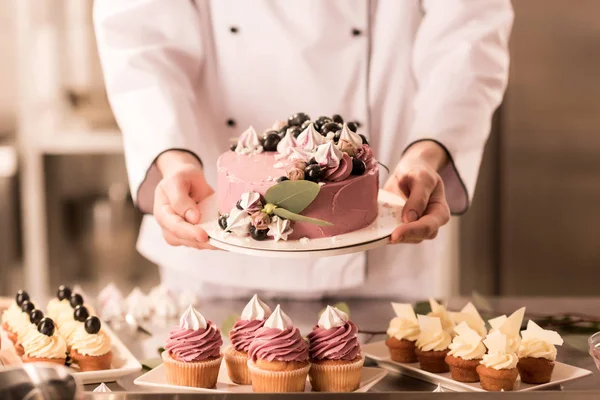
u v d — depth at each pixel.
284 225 1.31
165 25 1.83
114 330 1.60
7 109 3.30
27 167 2.96
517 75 2.93
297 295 1.92
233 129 1.90
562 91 2.93
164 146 1.67
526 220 3.03
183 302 1.76
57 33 2.90
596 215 3.01
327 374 1.29
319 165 1.36
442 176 1.76
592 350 1.21
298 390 1.28
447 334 1.38
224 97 1.89
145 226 1.98
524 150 2.98
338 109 1.86
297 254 1.28
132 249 3.10
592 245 3.03
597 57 2.90
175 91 1.76
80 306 1.43
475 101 1.75
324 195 1.33
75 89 2.91
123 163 3.10
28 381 0.92
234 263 1.89
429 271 1.99
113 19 1.82
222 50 1.87
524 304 1.76
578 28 2.89
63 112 2.97
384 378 1.37
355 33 1.84
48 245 3.08
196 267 1.91
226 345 1.48
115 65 1.80
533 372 1.30
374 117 1.91
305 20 1.83
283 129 1.54
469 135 1.72
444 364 1.38
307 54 1.83
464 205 1.77
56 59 2.91
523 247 3.04
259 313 1.35
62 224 3.10
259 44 1.84
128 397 1.07
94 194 3.12
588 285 3.05
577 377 1.33
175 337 1.31
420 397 1.09
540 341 1.31
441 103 1.74
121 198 3.07
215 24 1.86
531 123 2.96
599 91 2.92
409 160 1.63
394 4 1.86
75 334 1.38
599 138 2.95
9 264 3.13
